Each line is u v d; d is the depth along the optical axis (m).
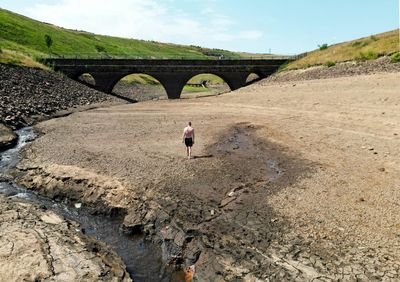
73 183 22.70
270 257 13.97
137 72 74.94
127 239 17.94
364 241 14.16
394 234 14.41
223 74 78.56
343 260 13.29
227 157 24.86
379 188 18.17
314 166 21.83
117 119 43.06
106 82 74.50
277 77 71.06
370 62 55.66
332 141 26.83
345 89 45.88
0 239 15.50
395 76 45.59
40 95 52.66
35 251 14.73
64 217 19.27
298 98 46.53
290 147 26.31
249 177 21.08
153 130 35.22
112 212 20.14
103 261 14.99
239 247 14.81
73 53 116.19
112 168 23.89
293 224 15.70
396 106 34.28
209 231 16.06
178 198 19.22
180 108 51.00
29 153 29.48
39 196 22.86
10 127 37.97
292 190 18.73
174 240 16.52
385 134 27.08
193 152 26.41
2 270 13.55
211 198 18.84
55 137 34.16
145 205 19.39
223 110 45.81
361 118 32.50
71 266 14.16
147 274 15.27
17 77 55.50
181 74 76.62
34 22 129.88
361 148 24.56
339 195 17.77
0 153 30.53
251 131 32.38
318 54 73.50
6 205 19.34
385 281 12.12
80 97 60.41
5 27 102.06
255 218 16.50
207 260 14.68
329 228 15.15
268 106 45.00
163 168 23.22
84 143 31.02
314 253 13.82
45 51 102.50
